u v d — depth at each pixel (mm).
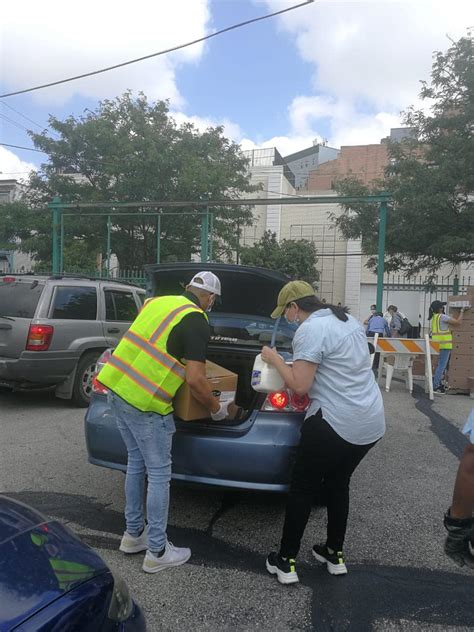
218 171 16578
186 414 3062
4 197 25719
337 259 25156
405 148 15508
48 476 4574
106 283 7801
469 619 2684
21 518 2105
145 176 15984
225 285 4539
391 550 3402
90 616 1721
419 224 13961
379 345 9102
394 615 2701
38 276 7184
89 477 4559
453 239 13203
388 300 24141
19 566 1774
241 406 4355
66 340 6934
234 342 4691
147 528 3068
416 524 3785
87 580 1843
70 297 7156
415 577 3076
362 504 4137
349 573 3105
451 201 13844
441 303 9664
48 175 17344
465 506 2914
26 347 6586
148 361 2939
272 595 2855
